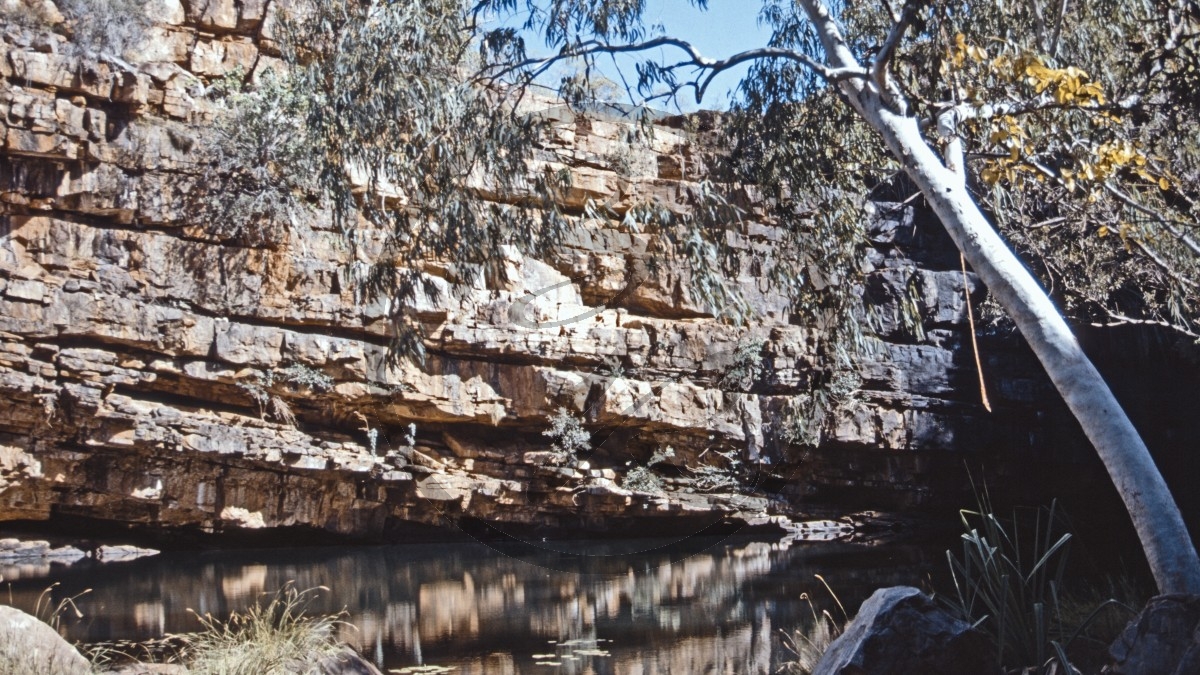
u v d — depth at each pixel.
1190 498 15.35
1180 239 6.64
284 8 11.62
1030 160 5.71
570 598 8.94
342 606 8.43
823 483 16.05
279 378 13.24
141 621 7.33
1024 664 4.06
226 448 13.04
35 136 12.21
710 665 5.93
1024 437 16.12
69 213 12.64
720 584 9.75
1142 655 3.56
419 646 6.66
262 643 4.96
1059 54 7.05
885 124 5.43
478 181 7.28
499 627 7.39
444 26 6.37
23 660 4.34
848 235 7.29
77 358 12.38
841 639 3.90
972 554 4.48
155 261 12.84
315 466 13.37
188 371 12.93
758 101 6.80
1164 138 7.14
